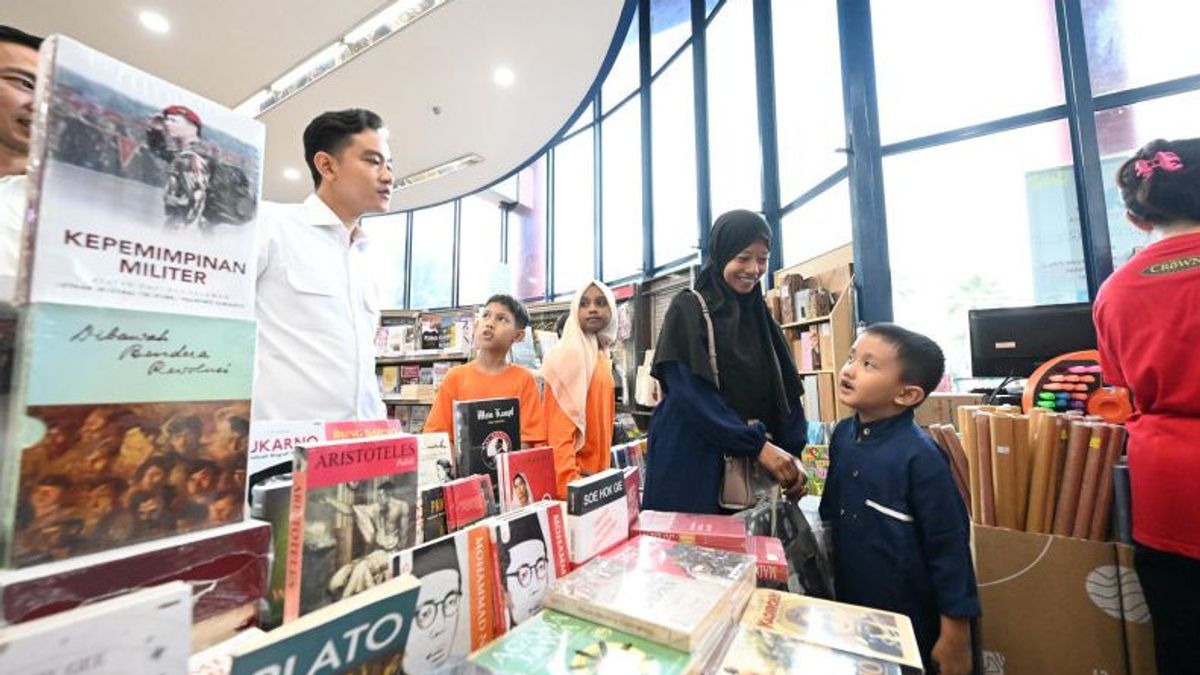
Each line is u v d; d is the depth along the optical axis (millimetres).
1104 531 1158
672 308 1359
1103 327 1203
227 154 494
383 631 427
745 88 3959
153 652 339
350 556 520
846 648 620
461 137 5168
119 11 3355
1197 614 979
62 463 370
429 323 4695
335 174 1409
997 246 2648
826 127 3191
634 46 5422
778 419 1411
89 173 397
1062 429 1218
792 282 3203
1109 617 1121
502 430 957
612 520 832
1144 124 2393
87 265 393
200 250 468
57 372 369
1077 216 2502
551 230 6590
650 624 564
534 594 643
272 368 1286
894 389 1182
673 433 1305
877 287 2742
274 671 357
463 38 3777
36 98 386
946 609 1043
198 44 3672
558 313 4574
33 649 290
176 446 433
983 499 1284
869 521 1166
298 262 1349
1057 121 2562
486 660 522
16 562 345
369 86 4266
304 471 494
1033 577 1196
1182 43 2336
